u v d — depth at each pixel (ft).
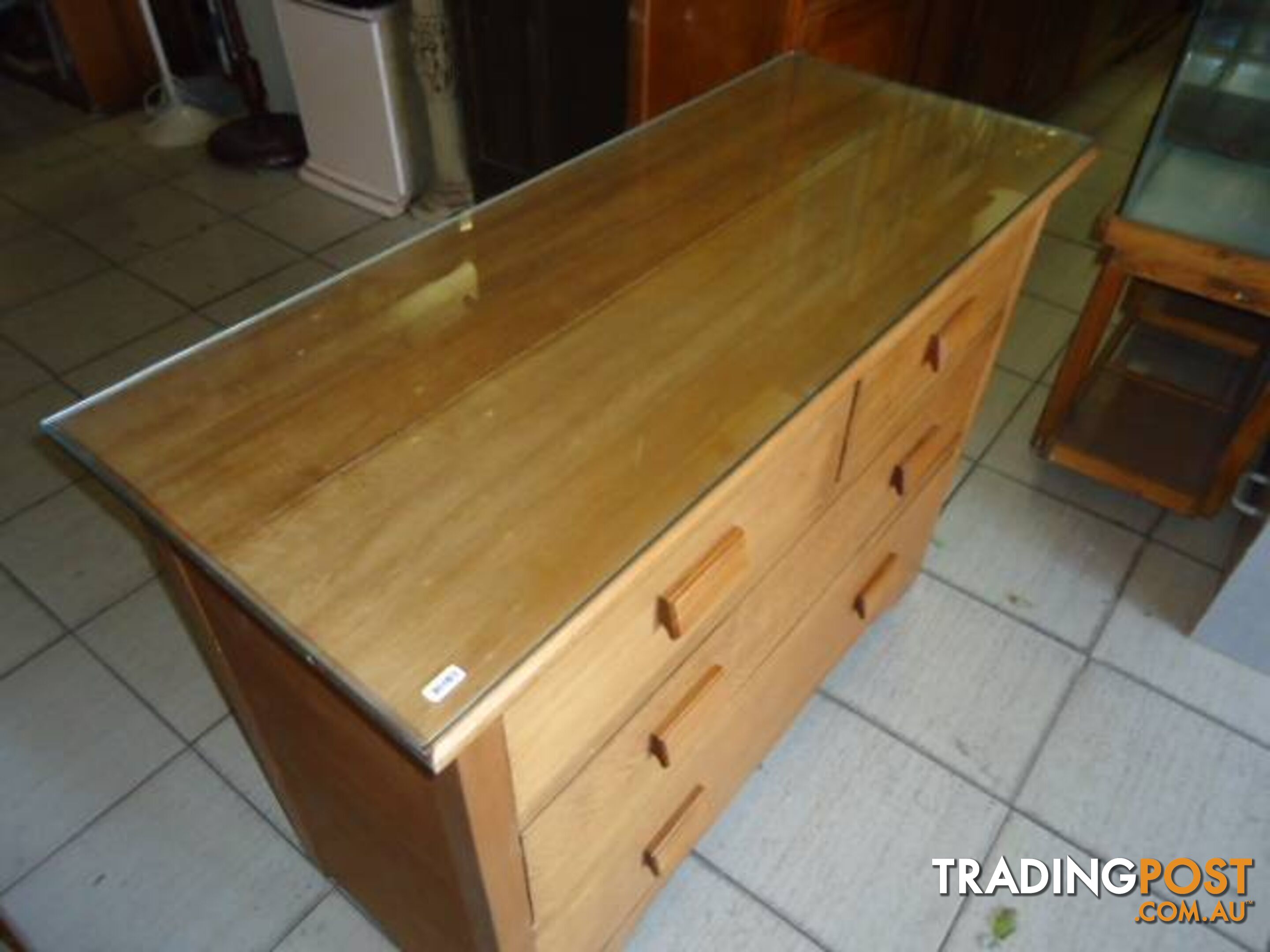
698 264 3.31
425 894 3.15
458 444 2.59
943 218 3.56
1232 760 4.85
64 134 10.35
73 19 10.00
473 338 2.97
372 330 2.99
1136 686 5.17
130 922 4.19
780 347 2.94
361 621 2.13
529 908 2.87
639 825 3.32
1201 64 4.56
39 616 5.49
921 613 5.52
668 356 2.90
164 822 4.55
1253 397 5.88
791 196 3.68
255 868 4.38
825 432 3.11
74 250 8.56
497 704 1.99
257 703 3.16
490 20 7.79
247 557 2.27
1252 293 4.91
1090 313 5.60
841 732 4.93
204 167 9.82
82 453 2.56
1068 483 6.37
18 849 4.45
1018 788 4.72
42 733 4.91
